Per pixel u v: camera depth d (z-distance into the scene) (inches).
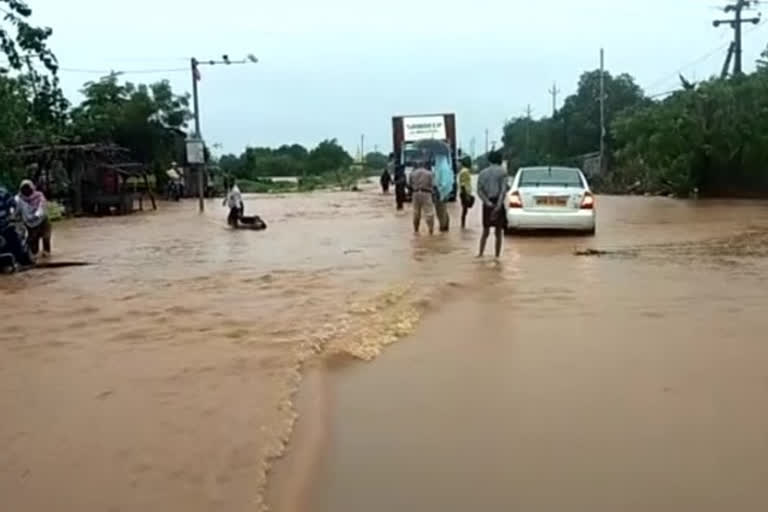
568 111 2940.5
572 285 431.2
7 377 257.8
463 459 187.6
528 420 213.0
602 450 192.1
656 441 197.2
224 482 173.5
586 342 297.3
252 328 325.1
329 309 364.5
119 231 927.0
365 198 1706.4
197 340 305.9
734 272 473.7
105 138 1844.2
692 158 1445.6
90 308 389.4
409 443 197.6
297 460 186.1
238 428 205.3
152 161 2001.7
